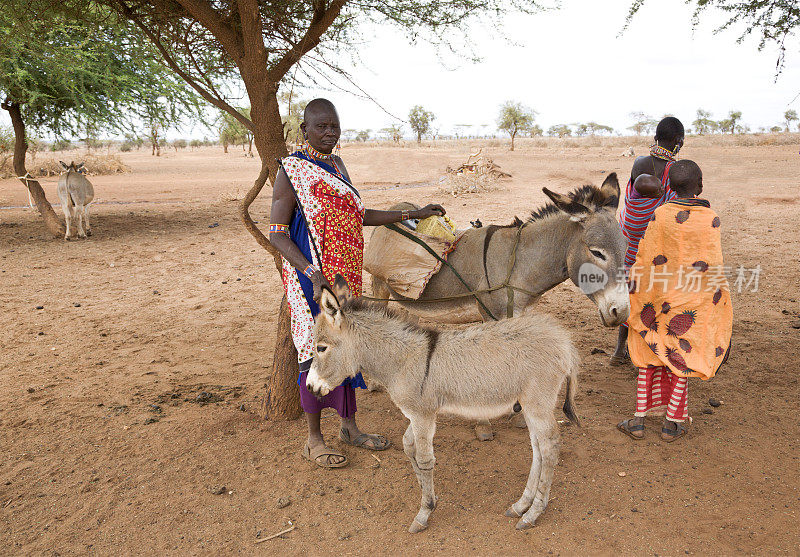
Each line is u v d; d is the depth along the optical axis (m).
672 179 4.48
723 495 3.92
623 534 3.57
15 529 3.85
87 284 11.15
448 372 3.58
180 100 16.42
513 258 4.69
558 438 3.66
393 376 3.70
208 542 3.67
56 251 14.34
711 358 4.40
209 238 15.98
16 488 4.34
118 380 6.49
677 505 3.83
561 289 10.06
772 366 6.06
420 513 3.70
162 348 7.62
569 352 3.68
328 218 4.08
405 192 25.94
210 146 134.50
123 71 15.88
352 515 3.90
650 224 4.54
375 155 50.31
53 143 18.14
